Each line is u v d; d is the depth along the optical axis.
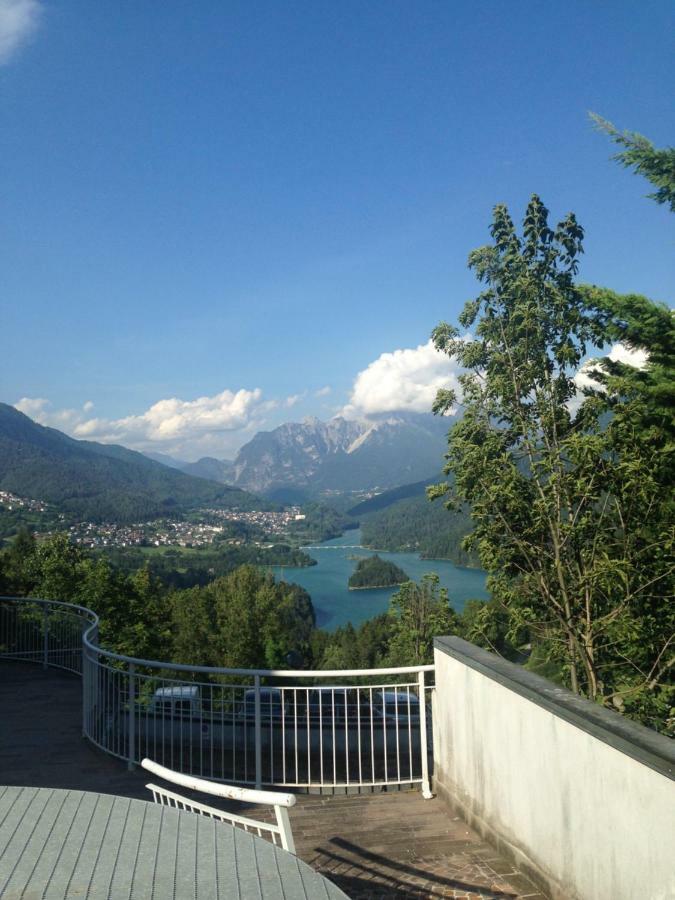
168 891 1.70
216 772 6.98
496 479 8.55
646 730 3.24
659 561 7.73
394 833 5.00
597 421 8.78
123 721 7.00
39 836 1.98
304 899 1.69
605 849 3.33
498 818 4.55
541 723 3.97
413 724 8.43
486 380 9.38
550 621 8.60
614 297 8.35
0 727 8.02
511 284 9.16
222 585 68.06
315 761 7.76
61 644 11.55
